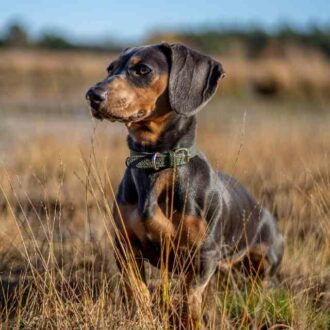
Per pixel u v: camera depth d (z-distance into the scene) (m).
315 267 6.00
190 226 4.84
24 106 20.67
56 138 11.98
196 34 43.91
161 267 4.80
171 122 4.92
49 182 8.43
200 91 4.99
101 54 50.91
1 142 12.27
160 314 4.79
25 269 5.43
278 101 26.12
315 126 12.92
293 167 9.04
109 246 6.16
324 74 28.64
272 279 6.15
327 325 5.30
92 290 4.87
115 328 4.63
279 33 46.47
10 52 49.47
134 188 4.92
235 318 5.21
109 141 11.27
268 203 7.42
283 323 5.30
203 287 4.99
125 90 4.75
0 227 6.69
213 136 12.47
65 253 6.07
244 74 28.50
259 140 11.02
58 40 62.59
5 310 5.05
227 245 5.27
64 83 29.08
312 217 6.65
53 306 4.81
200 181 4.95
